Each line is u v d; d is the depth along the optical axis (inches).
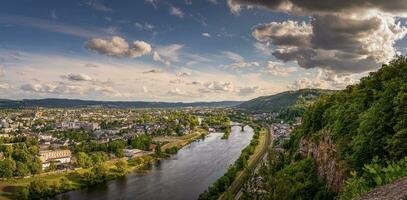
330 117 4731.8
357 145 3004.4
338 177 3275.1
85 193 6604.3
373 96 3609.7
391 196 917.8
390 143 2536.9
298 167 4909.0
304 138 5940.0
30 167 7765.8
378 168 1592.0
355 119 3681.1
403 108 2684.5
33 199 6245.1
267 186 4820.4
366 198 983.0
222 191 5802.2
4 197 6402.6
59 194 6560.0
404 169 1381.6
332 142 3865.7
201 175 7805.1
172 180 7426.2
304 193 4035.4
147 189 6742.1
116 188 6914.4
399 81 3065.9
